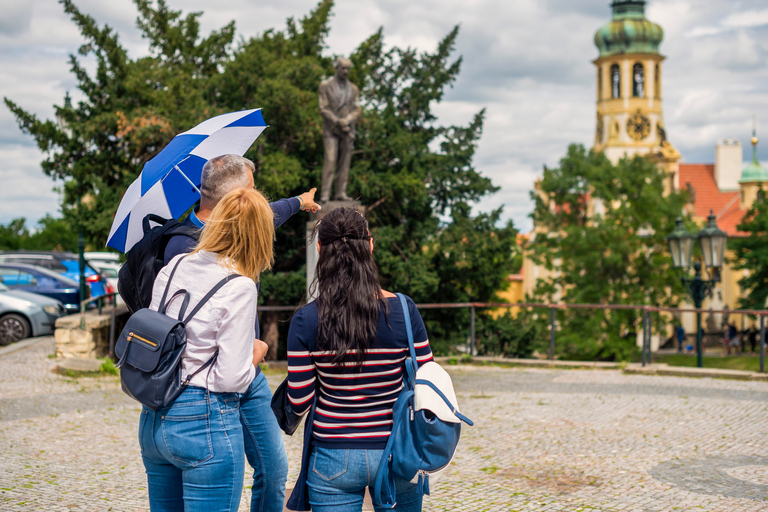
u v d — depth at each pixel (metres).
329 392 2.49
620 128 74.81
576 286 40.38
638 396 9.05
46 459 5.74
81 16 17.77
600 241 39.34
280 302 19.00
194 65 21.80
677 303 39.16
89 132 16.53
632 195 41.06
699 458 5.97
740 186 75.00
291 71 19.23
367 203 20.06
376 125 19.84
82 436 6.57
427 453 2.39
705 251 14.30
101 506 4.57
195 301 2.65
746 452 6.18
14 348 12.67
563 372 11.36
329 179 12.34
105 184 17.05
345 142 12.27
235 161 3.06
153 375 2.56
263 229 2.75
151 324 2.60
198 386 2.63
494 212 21.78
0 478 5.14
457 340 20.97
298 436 6.79
